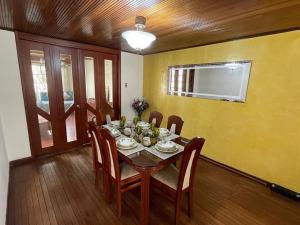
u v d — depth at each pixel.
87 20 2.12
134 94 4.54
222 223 1.87
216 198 2.25
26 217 1.86
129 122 2.85
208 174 2.83
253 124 2.63
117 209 1.90
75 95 3.51
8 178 2.44
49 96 3.18
